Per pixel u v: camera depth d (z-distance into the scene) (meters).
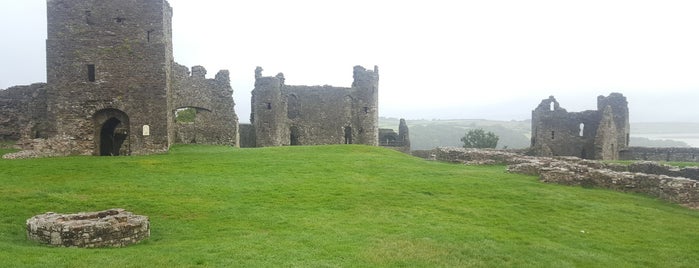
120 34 39.16
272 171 29.53
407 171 31.11
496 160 39.91
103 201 20.91
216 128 56.31
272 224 18.31
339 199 22.47
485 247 16.14
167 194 22.58
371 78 77.94
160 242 15.86
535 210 21.83
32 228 15.51
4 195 21.17
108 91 39.00
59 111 38.62
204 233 17.02
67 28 38.69
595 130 66.00
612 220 20.64
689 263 15.78
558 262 15.21
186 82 53.38
